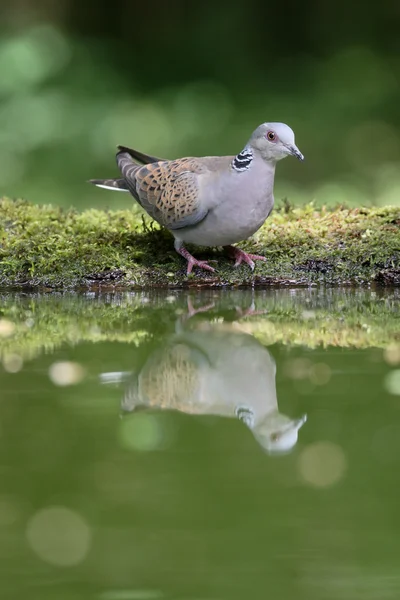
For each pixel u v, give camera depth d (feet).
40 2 113.50
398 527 21.11
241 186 35.99
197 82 106.22
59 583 19.34
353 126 94.48
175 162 38.19
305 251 40.27
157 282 39.29
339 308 37.14
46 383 28.58
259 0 114.73
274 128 35.65
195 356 31.14
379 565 19.98
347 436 25.29
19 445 24.17
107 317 35.88
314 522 21.25
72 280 39.37
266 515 21.58
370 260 39.75
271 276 39.42
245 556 20.13
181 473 23.18
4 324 34.86
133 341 32.78
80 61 104.06
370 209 43.96
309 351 31.71
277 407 26.89
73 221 43.04
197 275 39.29
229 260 40.06
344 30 113.39
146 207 38.60
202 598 19.07
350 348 31.94
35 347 32.07
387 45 110.52
